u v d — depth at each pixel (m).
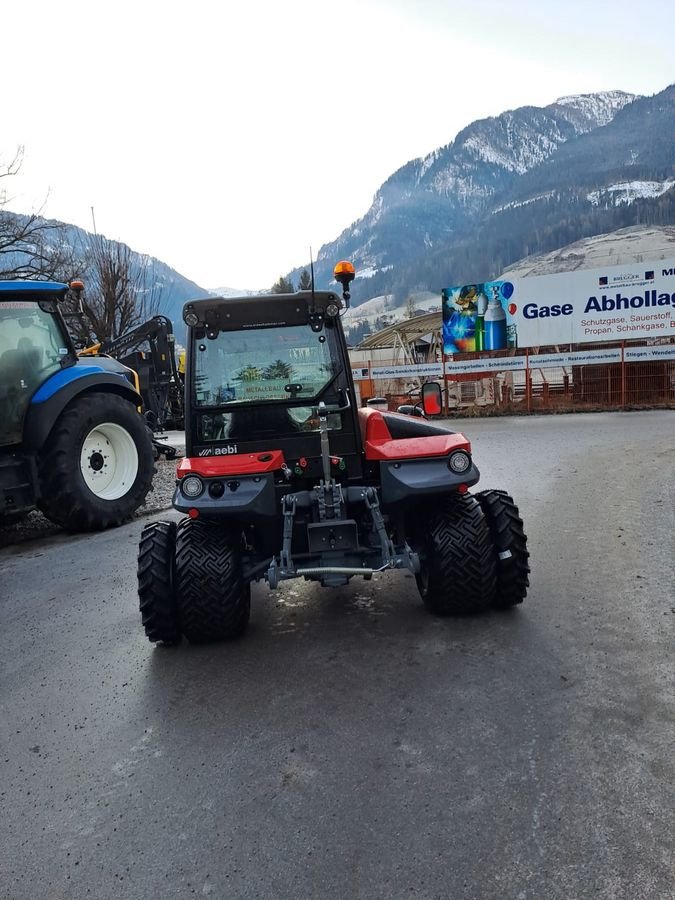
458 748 2.67
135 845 2.28
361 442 3.98
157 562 3.79
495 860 2.07
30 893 2.10
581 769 2.47
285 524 3.62
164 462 12.63
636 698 2.94
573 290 19.81
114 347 13.18
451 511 3.90
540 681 3.16
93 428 7.15
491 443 12.73
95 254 20.67
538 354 20.81
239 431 3.93
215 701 3.23
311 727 2.92
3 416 6.54
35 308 7.00
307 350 3.95
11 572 5.88
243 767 2.67
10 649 4.12
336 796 2.44
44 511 7.11
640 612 3.90
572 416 18.00
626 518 6.14
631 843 2.10
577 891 1.93
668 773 2.41
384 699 3.10
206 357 3.95
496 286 20.55
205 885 2.07
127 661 3.79
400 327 26.14
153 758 2.79
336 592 4.69
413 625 3.95
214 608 3.71
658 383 19.11
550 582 4.54
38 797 2.59
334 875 2.07
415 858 2.11
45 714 3.25
